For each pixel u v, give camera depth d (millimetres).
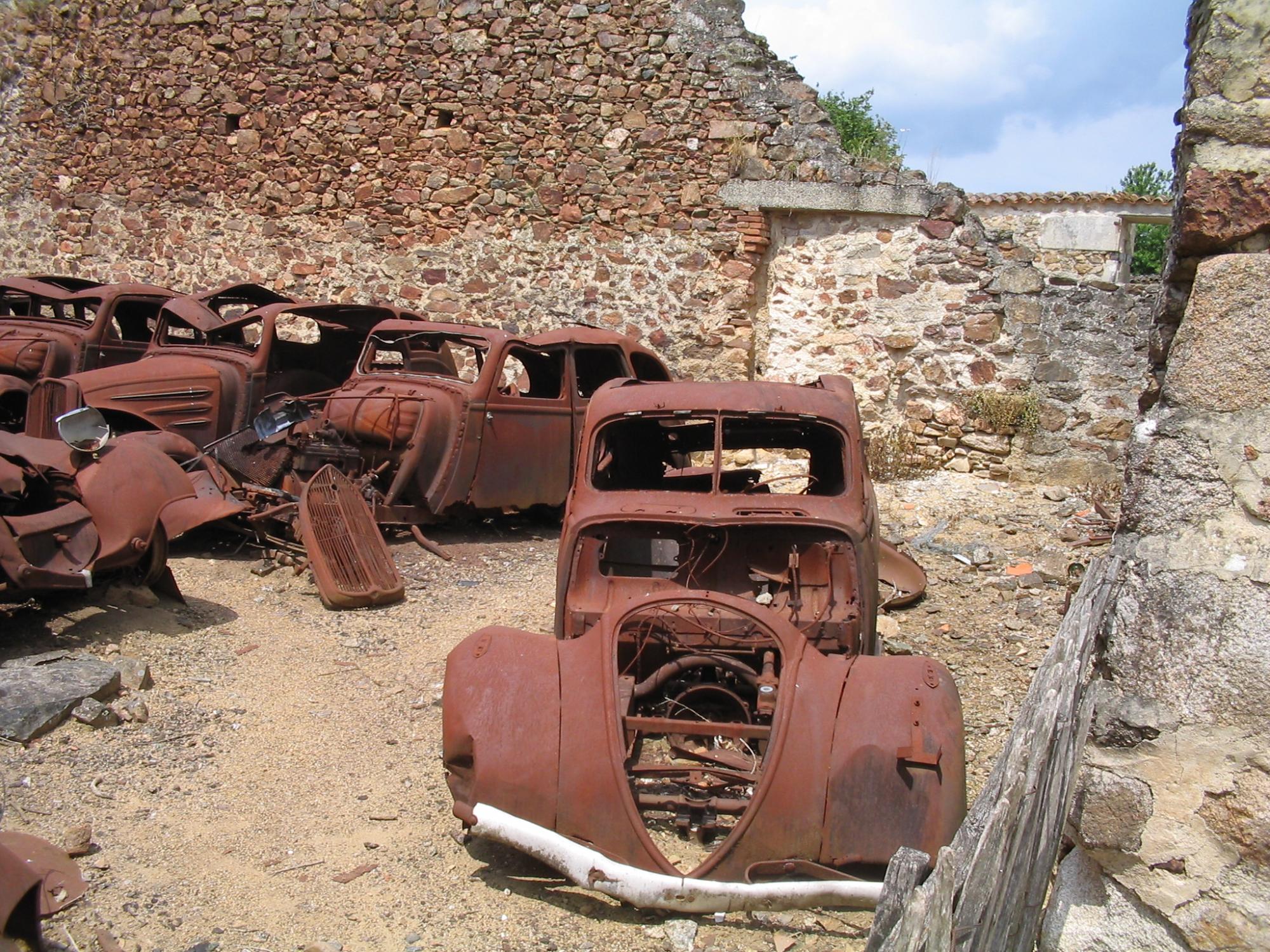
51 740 4227
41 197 14062
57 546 5184
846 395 5000
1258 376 2387
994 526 8125
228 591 6395
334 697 4965
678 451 5812
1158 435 2504
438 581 6871
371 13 12023
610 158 11203
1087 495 9047
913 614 6316
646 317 11148
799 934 3221
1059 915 2627
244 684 5059
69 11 13719
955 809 3113
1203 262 2453
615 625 3594
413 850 3682
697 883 3082
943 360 9984
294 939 3141
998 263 9773
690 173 10922
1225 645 2393
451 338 7922
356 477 7547
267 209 12664
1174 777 2453
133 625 5543
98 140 13648
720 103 10805
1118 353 9375
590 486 4680
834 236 10469
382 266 12164
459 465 7508
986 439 9703
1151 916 2500
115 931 3107
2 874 2607
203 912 3252
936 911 1828
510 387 8102
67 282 10453
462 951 3109
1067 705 2672
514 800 3260
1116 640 2541
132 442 5965
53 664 4703
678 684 4023
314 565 6309
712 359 10953
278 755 4355
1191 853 2436
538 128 11453
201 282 13055
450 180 11820
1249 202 2387
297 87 12414
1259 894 2365
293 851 3643
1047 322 9586
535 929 3232
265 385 8211
